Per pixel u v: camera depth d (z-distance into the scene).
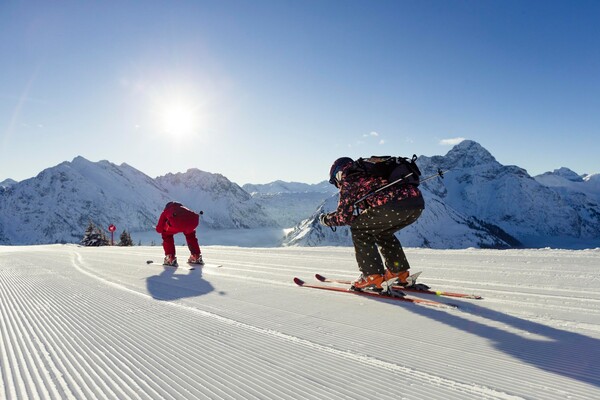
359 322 3.57
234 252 11.18
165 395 2.21
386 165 4.28
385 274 4.51
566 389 2.10
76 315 4.15
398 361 2.60
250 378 2.41
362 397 2.10
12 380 2.47
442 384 2.23
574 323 3.28
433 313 3.77
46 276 7.43
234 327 3.54
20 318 4.10
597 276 5.09
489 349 2.75
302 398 2.12
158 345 3.09
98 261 10.14
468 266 6.39
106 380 2.44
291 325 3.54
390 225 4.32
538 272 5.56
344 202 4.41
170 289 5.57
